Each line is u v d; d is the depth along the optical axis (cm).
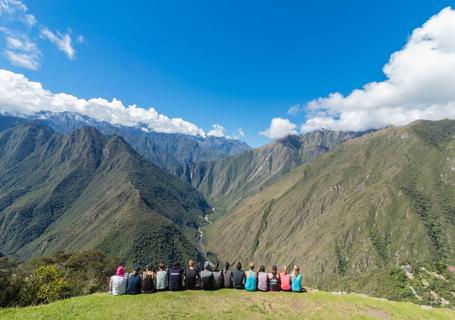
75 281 6988
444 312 3631
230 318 2600
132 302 2808
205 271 3247
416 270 15938
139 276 3108
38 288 4675
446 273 14975
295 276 3422
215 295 3092
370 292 15462
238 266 3366
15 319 2362
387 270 16962
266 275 3338
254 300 3027
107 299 2883
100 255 10688
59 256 10688
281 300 3088
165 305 2761
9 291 4153
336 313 2945
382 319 3000
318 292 3531
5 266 7150
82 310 2589
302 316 2783
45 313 2495
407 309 3409
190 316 2570
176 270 3216
